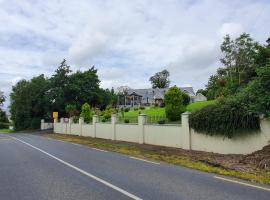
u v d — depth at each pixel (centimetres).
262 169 1134
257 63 3828
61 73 6203
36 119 6719
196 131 1808
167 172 1119
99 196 762
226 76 5503
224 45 5444
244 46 5331
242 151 1520
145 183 918
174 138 2028
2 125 9594
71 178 1002
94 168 1212
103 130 3186
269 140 1391
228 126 1554
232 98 1636
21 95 6838
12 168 1218
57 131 4994
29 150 1991
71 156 1634
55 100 6212
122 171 1141
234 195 768
